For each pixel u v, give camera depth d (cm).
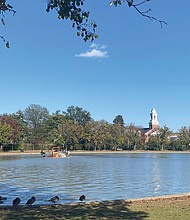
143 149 12350
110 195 2072
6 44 768
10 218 1064
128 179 3036
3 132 9594
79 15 770
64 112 14538
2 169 4222
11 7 719
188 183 2730
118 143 11688
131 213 1152
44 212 1182
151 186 2527
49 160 6400
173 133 13575
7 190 2283
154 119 16412
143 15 747
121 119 16338
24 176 3316
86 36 805
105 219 1052
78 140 11119
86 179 3027
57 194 2097
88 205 1351
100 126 11562
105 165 5050
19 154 9119
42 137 11369
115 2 734
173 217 1077
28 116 12975
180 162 5950
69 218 1067
